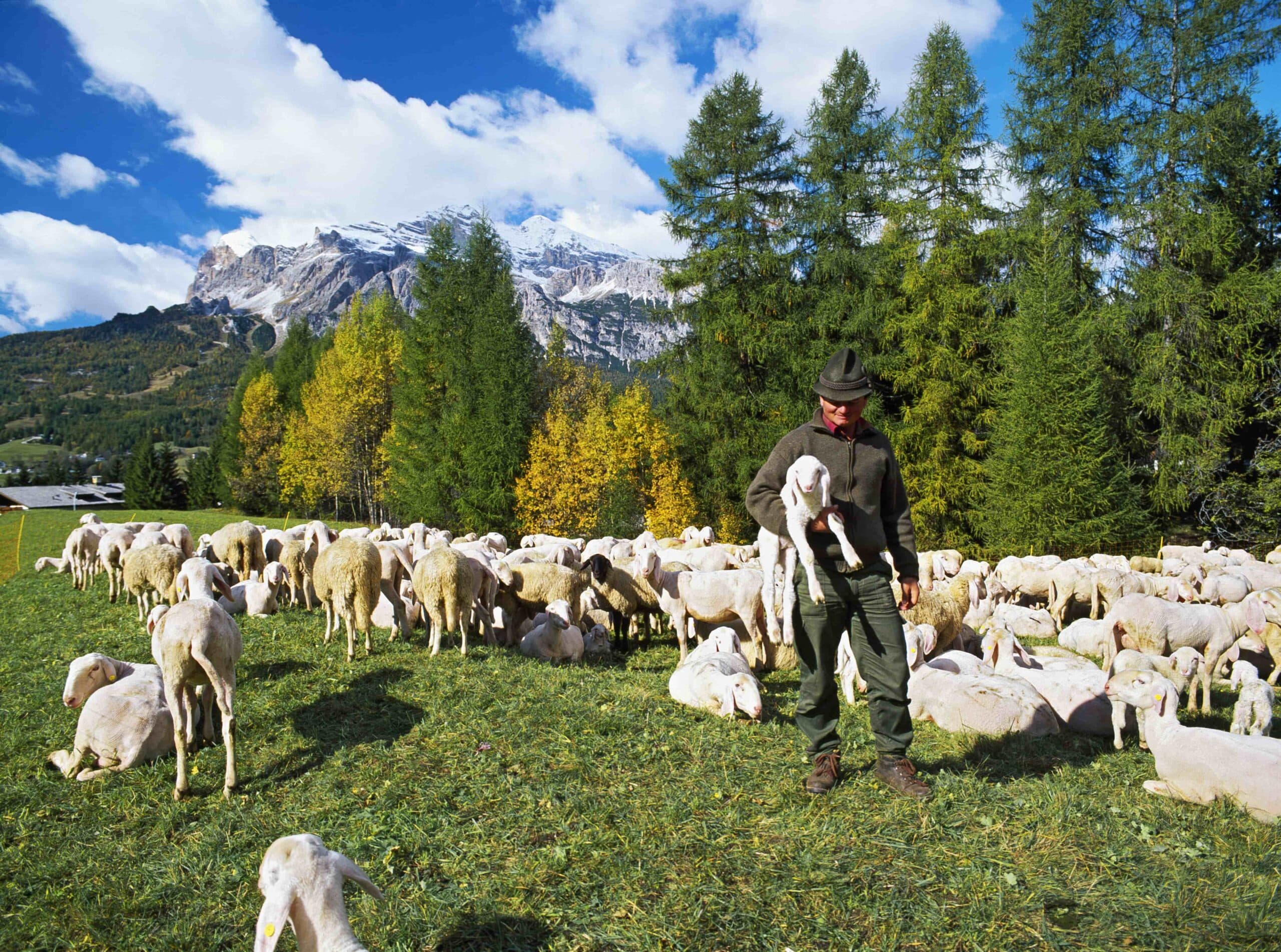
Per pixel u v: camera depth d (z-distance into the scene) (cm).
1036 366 2614
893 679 500
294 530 1530
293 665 849
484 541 1780
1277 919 358
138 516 4453
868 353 3200
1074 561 1627
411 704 705
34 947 383
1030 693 686
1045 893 385
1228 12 2730
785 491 485
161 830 492
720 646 866
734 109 3684
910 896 386
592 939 364
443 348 4756
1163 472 2748
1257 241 3022
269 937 304
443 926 376
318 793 532
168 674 540
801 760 570
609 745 604
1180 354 2766
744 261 3569
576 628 1002
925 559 1758
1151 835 446
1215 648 953
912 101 3238
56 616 1272
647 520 3597
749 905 383
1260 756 479
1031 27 3069
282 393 8331
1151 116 2847
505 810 496
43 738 658
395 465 4953
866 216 3606
